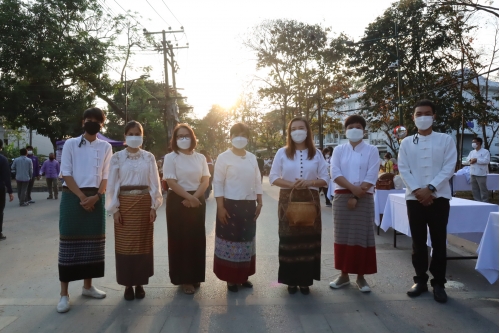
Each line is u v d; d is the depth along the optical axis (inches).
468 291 159.5
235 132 159.0
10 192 276.7
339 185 162.9
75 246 147.3
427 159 152.6
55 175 540.4
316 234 157.9
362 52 929.5
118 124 1444.4
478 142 397.4
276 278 178.9
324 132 1216.2
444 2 602.9
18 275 188.1
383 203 276.2
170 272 161.5
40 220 352.5
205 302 150.4
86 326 130.9
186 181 160.9
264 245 243.3
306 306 145.6
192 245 159.9
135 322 133.5
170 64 943.7
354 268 158.7
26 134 1659.7
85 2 792.9
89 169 149.3
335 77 1063.6
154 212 155.5
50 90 784.3
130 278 150.1
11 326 131.3
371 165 157.8
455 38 776.3
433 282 153.7
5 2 735.1
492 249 148.4
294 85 1085.1
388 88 921.5
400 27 854.5
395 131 646.5
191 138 161.6
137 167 152.2
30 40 747.4
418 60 849.5
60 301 144.6
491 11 514.0
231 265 159.2
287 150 161.0
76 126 844.0
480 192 396.8
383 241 255.4
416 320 132.3
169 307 146.0
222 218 160.7
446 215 151.3
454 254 218.5
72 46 780.0
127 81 990.4
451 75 812.0
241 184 159.3
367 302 148.6
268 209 415.2
